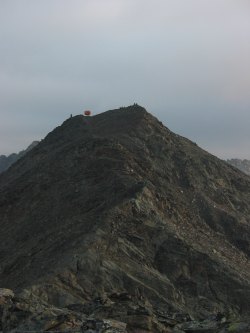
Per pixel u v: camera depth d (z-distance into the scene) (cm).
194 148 10644
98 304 3338
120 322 2936
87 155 8719
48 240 6638
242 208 9331
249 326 2914
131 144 9269
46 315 3041
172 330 3019
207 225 8125
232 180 10175
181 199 8331
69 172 8488
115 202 6912
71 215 7231
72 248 5938
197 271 6259
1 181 11388
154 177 8419
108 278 5562
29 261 6250
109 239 6084
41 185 8450
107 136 9612
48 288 5212
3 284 5972
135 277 5728
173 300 5672
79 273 5525
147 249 6266
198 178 9425
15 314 3075
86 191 7669
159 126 10525
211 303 5888
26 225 7569
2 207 8381
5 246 7312
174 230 6731
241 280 6288
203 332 2955
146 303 4481
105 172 7988
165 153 9556
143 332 2962
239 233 8269
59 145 10925
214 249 7000
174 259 6259
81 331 2825
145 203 6912
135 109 11012
